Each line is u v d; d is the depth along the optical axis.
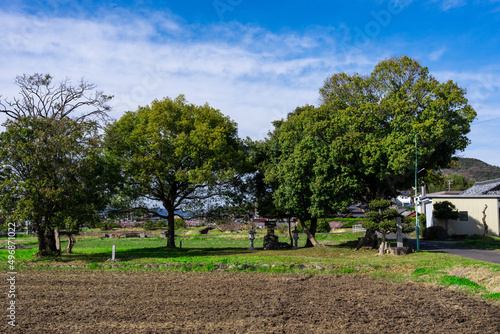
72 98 26.88
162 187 31.44
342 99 27.83
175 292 13.42
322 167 24.42
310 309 11.03
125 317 10.31
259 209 31.53
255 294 13.04
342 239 37.25
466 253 21.72
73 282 15.45
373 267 18.17
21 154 22.20
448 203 34.12
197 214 32.97
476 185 45.22
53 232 25.70
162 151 28.09
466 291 12.93
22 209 21.64
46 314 10.62
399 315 10.30
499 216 35.38
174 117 29.25
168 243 32.03
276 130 32.03
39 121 23.22
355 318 10.13
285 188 26.67
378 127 24.27
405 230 22.73
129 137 28.31
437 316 10.19
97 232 57.38
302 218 28.75
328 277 16.41
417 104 24.17
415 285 14.28
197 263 19.56
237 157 29.34
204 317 10.30
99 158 25.23
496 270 14.40
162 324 9.72
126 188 28.53
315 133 25.73
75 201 22.94
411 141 22.50
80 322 9.89
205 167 27.19
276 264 19.02
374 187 27.08
